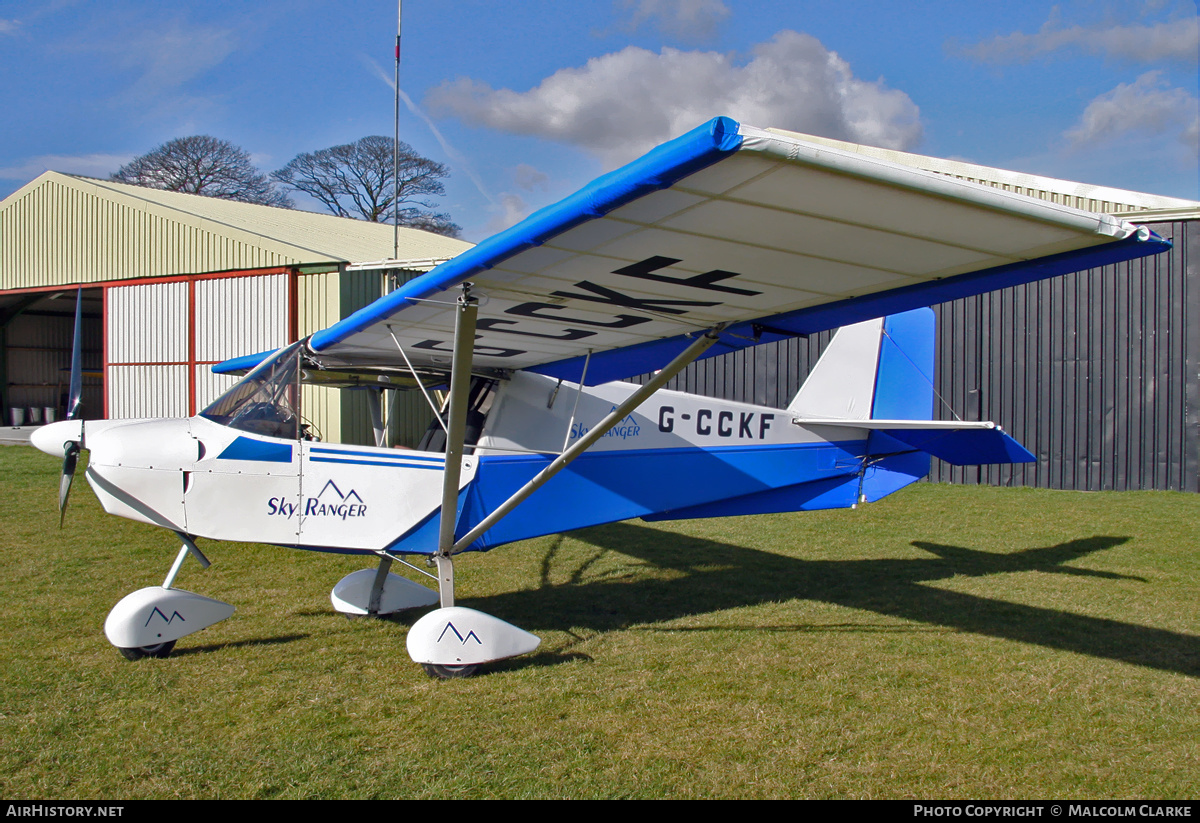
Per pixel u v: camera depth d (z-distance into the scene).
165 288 13.00
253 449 3.52
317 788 2.30
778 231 2.02
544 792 2.29
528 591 4.80
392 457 3.74
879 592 4.80
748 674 3.32
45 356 20.34
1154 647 3.72
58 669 3.26
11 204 14.95
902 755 2.58
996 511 7.96
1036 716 2.90
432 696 3.03
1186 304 9.17
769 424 4.97
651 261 2.33
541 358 3.99
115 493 3.39
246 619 4.05
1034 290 9.83
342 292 11.23
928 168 9.74
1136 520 7.37
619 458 4.41
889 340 5.48
